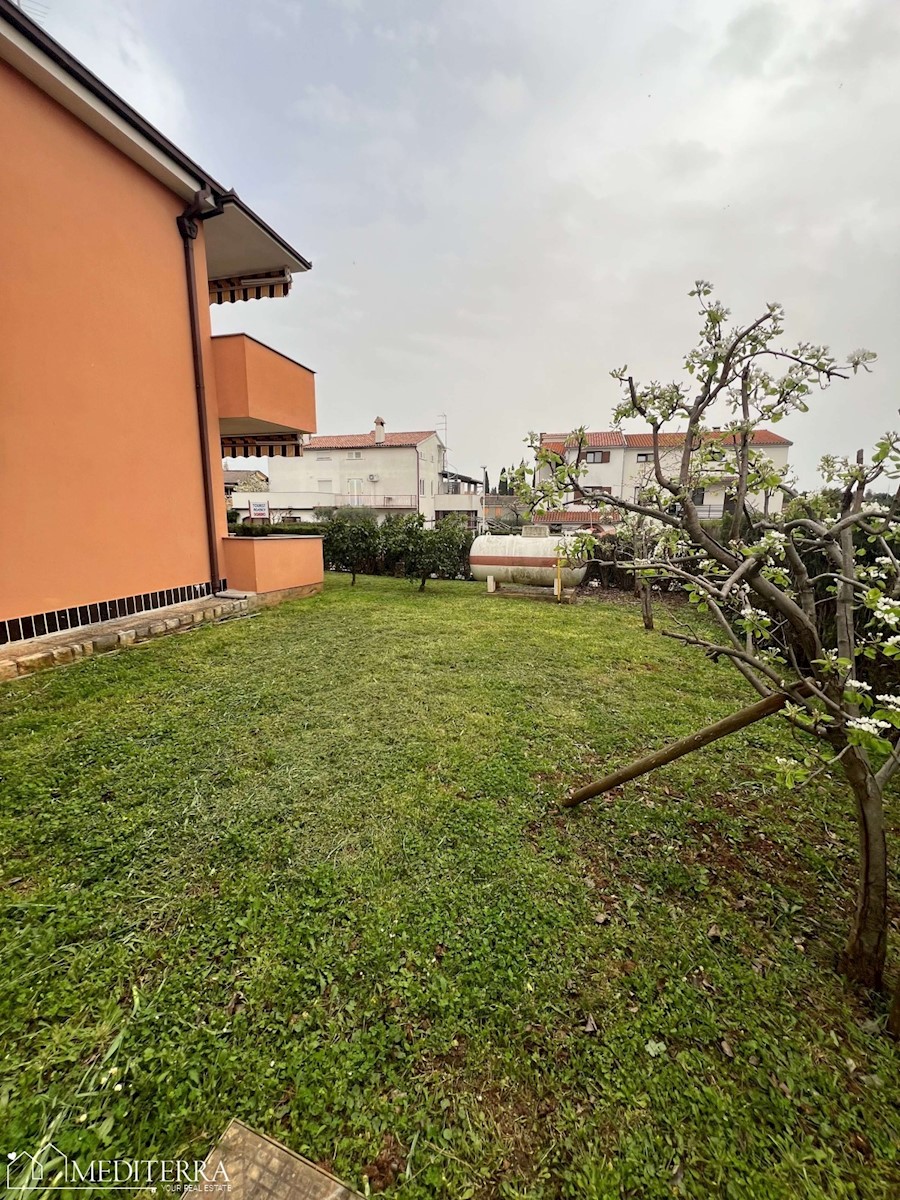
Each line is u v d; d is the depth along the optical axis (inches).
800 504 100.1
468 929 84.0
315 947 79.8
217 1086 60.4
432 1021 69.2
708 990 74.7
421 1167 54.1
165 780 124.2
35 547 202.1
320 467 1397.6
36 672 185.0
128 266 236.4
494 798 121.3
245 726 153.7
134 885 91.5
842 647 85.7
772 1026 69.4
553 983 75.0
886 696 62.9
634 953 80.6
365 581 484.7
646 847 106.0
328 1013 69.7
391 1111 58.9
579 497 106.5
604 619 324.2
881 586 87.0
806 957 80.7
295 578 357.1
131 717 155.7
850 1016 71.1
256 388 305.1
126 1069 61.6
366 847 103.2
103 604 232.5
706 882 96.2
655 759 104.3
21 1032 65.3
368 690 185.8
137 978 73.6
